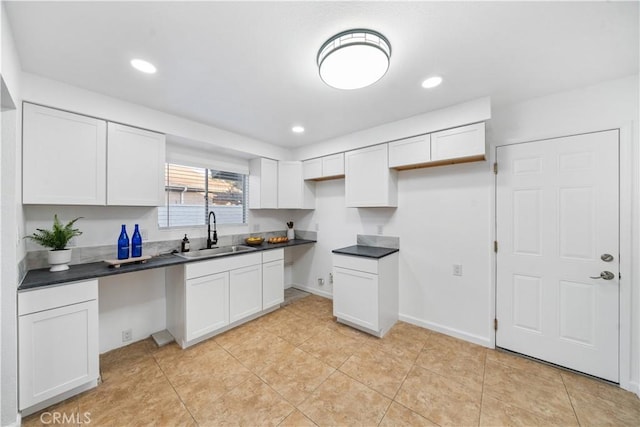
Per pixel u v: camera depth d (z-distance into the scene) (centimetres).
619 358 181
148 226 258
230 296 266
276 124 272
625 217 179
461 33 134
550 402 166
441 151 233
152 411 159
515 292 223
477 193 242
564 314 202
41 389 155
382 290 259
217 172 327
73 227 212
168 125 240
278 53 151
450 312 259
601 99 186
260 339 250
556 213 204
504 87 193
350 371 199
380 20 125
